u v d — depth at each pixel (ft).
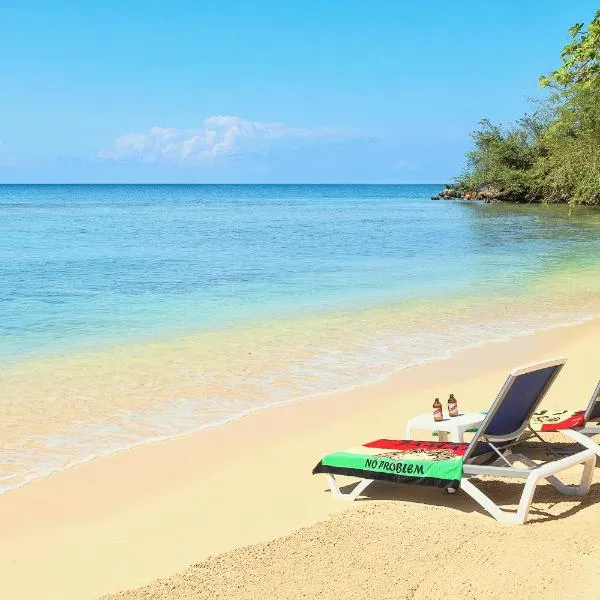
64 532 17.67
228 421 26.13
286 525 17.44
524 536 15.90
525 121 232.12
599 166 144.25
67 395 29.37
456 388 29.91
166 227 144.77
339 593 13.67
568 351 35.83
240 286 59.67
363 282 62.08
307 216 189.57
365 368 33.37
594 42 25.70
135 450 23.35
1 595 14.76
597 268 70.95
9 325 43.24
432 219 164.25
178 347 37.45
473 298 53.31
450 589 13.75
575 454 18.33
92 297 54.13
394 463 17.95
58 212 220.43
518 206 217.15
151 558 16.15
